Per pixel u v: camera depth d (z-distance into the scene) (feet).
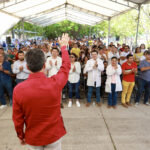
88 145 9.41
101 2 29.76
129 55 13.85
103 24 94.73
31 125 4.40
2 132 10.85
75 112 13.84
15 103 4.28
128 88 14.88
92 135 10.40
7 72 14.24
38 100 4.13
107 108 14.66
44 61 4.42
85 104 15.67
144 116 12.99
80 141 9.78
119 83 14.11
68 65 5.10
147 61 14.02
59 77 4.67
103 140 9.87
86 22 62.44
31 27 94.89
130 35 72.74
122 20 70.54
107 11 36.88
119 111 13.98
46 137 4.44
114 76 14.14
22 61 14.23
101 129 11.10
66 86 16.79
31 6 31.40
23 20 39.09
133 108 14.62
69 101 15.30
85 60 18.90
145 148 9.14
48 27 122.01
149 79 14.37
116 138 10.07
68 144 9.50
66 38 5.41
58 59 14.44
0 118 12.82
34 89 4.13
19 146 9.39
